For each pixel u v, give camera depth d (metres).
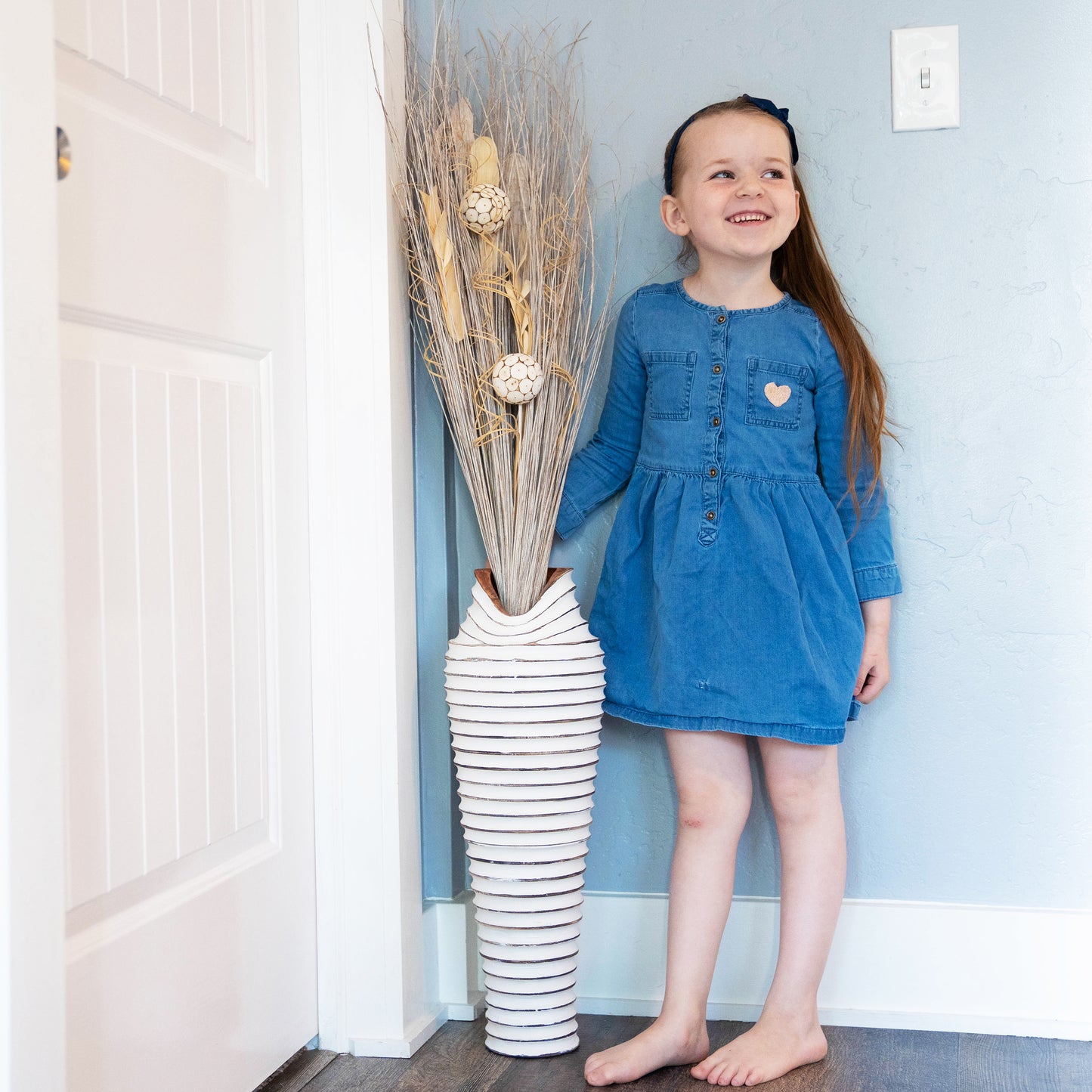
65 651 1.07
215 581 1.32
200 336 1.30
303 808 1.52
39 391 0.96
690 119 1.55
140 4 1.19
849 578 1.53
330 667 1.54
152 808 1.20
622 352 1.62
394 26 1.56
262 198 1.43
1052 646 1.61
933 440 1.63
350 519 1.54
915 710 1.64
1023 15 1.59
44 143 0.96
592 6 1.69
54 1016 0.97
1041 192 1.59
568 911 1.52
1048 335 1.60
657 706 1.51
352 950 1.54
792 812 1.53
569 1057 1.53
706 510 1.51
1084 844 1.60
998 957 1.61
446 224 1.52
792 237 1.60
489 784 1.49
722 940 1.67
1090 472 1.59
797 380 1.53
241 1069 1.36
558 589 1.52
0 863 0.93
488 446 1.55
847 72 1.63
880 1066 1.48
